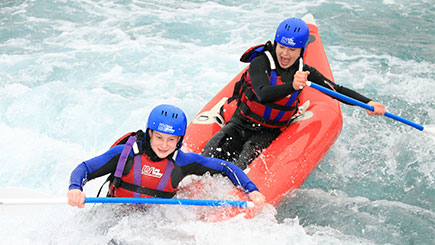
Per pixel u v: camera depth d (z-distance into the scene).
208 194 8.53
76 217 8.28
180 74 15.77
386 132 12.91
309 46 14.29
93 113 13.36
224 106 11.43
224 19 19.95
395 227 9.27
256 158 9.94
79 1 21.06
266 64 9.48
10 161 11.26
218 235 7.83
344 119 13.60
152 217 7.98
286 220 9.11
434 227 9.26
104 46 17.39
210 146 9.99
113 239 7.62
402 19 20.30
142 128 12.76
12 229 8.45
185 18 19.89
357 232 9.14
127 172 7.64
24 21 19.03
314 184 10.92
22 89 14.29
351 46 18.08
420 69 16.38
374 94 14.89
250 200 8.27
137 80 15.34
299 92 10.01
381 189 10.87
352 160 11.86
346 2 21.97
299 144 10.38
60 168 11.10
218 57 16.91
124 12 20.25
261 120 10.23
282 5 21.59
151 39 18.00
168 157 7.73
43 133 12.58
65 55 16.56
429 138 12.41
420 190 10.71
